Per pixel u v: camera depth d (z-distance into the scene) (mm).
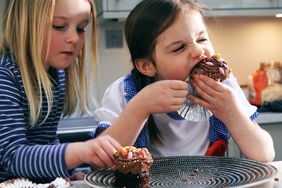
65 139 1979
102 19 2457
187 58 1099
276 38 2791
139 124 1069
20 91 1049
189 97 1101
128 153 890
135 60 1229
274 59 2795
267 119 2252
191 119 1130
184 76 1112
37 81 1067
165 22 1108
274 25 2785
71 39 1040
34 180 969
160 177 909
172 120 1221
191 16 1114
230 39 2738
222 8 2420
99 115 1269
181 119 1226
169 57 1118
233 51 2748
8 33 1082
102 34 2619
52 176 930
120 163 881
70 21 1034
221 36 2723
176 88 1063
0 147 959
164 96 1058
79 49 1091
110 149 921
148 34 1149
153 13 1142
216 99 1081
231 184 807
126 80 1302
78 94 1248
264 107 2439
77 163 925
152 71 1200
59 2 1018
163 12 1121
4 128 976
